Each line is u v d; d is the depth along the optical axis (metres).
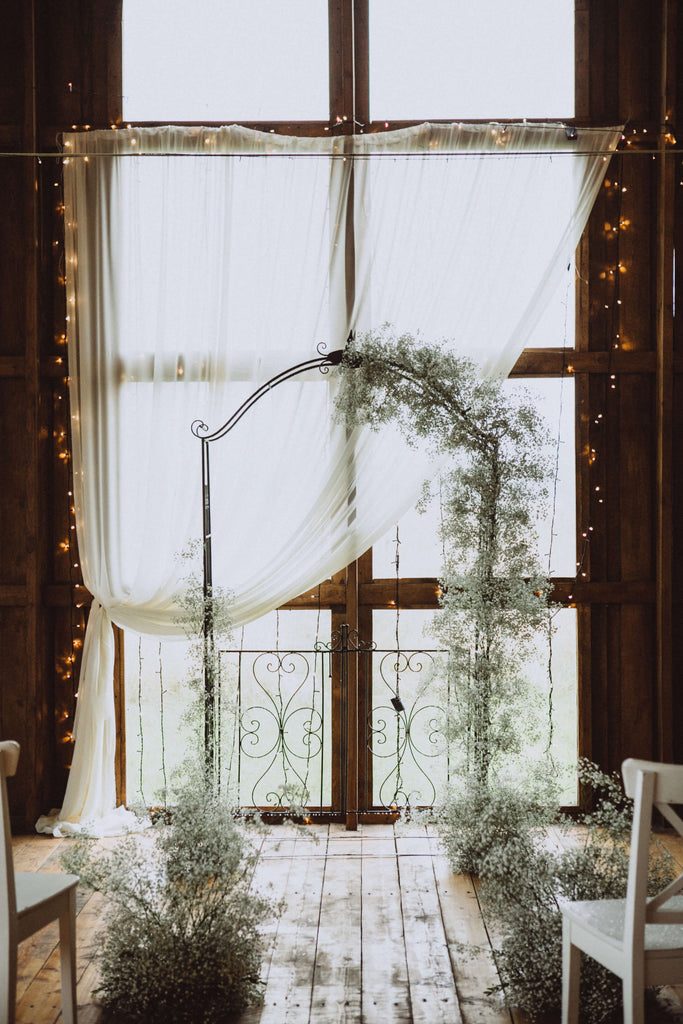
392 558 5.20
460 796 4.26
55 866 4.34
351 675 4.92
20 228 5.10
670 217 4.96
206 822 3.46
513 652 4.26
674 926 2.54
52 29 5.16
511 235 4.89
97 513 4.95
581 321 5.14
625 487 5.14
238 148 4.95
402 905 3.86
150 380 4.98
